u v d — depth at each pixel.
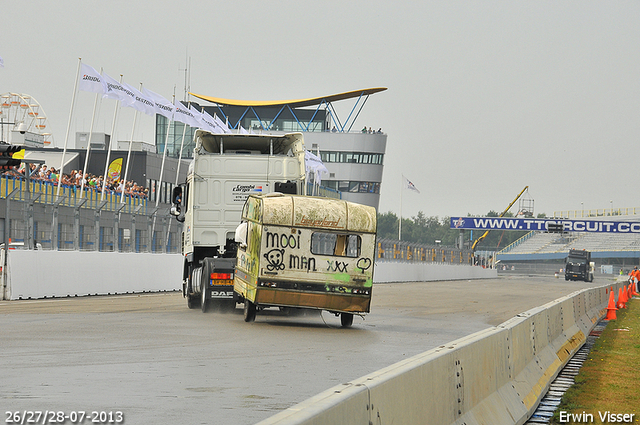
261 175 31.61
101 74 56.84
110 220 44.19
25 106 99.50
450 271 117.69
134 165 101.56
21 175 45.38
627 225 156.88
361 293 27.22
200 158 31.45
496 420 11.46
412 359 9.02
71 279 39.94
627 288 67.19
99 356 17.48
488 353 12.15
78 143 110.75
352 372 16.31
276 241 26.73
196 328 24.78
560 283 113.75
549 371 17.94
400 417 7.84
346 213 27.14
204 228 31.44
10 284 35.75
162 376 14.95
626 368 20.98
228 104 153.62
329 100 160.88
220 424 10.88
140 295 43.81
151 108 63.31
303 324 28.75
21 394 12.61
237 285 29.20
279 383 14.59
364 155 165.62
